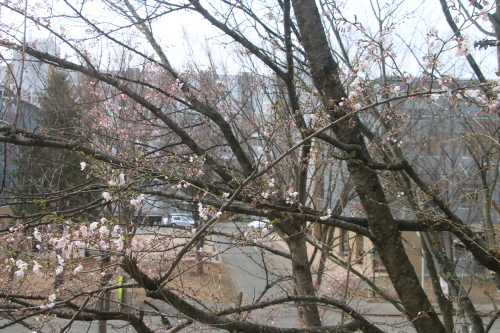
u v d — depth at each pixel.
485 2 2.55
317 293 6.43
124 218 2.47
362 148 3.54
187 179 3.49
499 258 3.67
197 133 7.95
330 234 7.86
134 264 2.56
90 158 2.39
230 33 3.97
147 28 5.29
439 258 5.43
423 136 9.20
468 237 3.49
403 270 3.60
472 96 2.71
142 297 7.55
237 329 3.12
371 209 3.61
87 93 7.45
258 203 3.55
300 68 5.11
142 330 3.12
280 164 5.06
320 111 3.08
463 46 2.61
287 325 7.32
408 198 3.76
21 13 3.79
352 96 3.13
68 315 3.10
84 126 7.31
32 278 3.85
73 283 3.41
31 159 6.82
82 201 5.61
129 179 3.26
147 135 6.91
